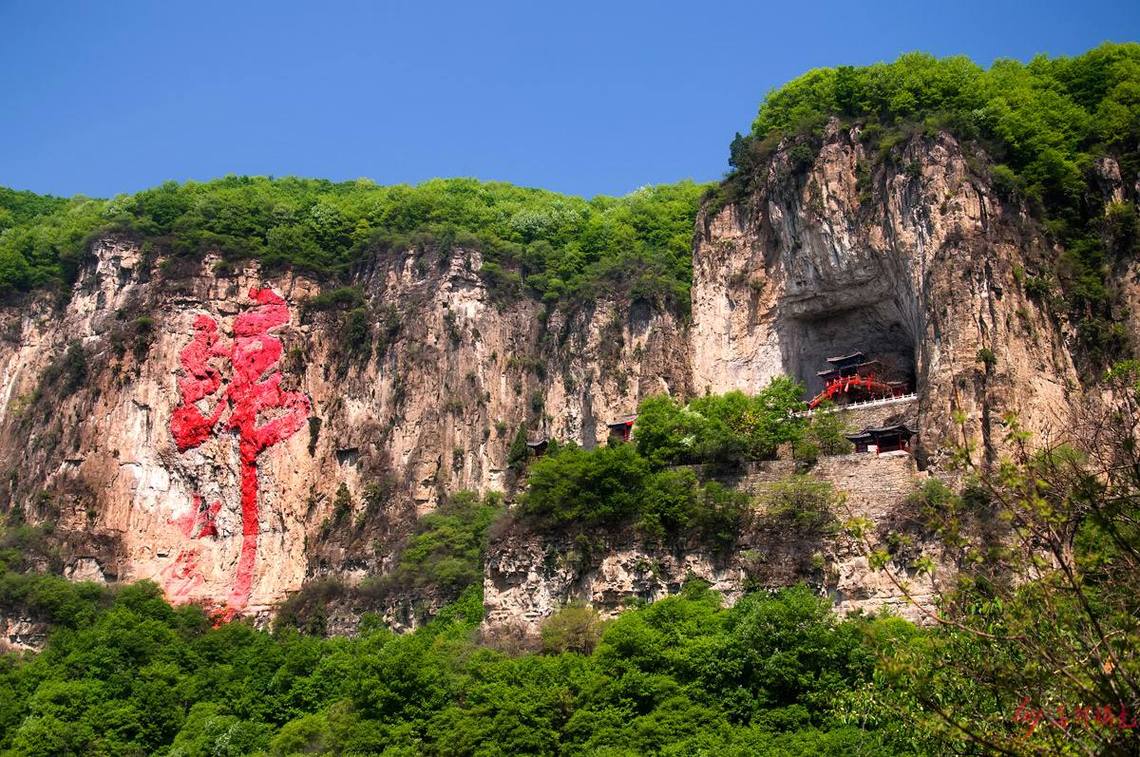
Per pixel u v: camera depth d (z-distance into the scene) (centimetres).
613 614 7550
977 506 6850
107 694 8006
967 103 9200
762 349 9706
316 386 11762
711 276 10144
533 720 6162
